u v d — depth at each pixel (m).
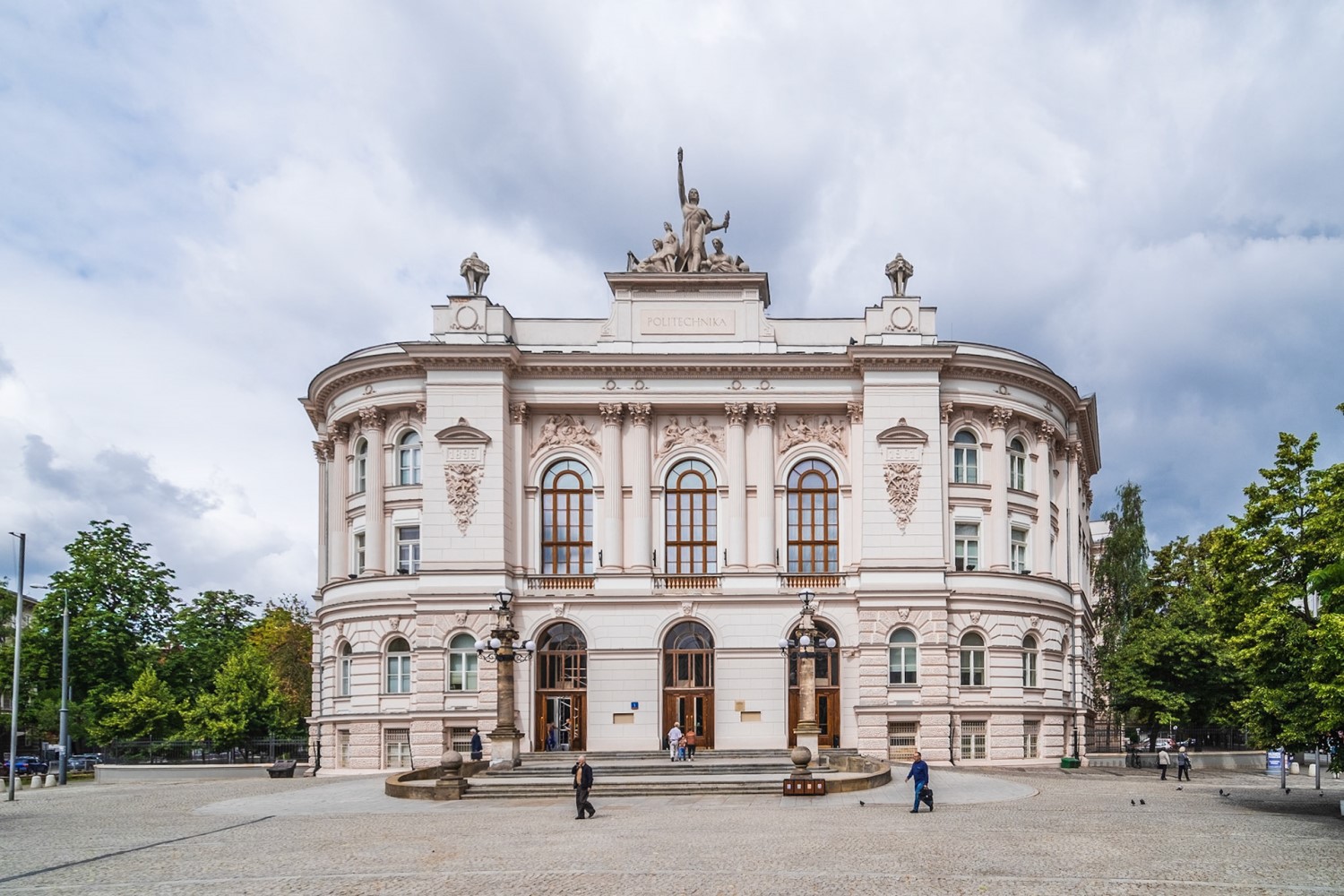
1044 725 65.44
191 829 36.53
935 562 63.56
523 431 66.25
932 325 66.38
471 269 67.69
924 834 32.06
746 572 64.69
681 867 26.44
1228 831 32.84
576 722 63.78
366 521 66.25
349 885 24.75
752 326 67.44
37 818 41.56
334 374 67.94
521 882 24.84
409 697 63.72
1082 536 85.25
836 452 66.94
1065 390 70.62
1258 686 40.91
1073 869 25.88
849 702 63.28
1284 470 41.56
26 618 120.25
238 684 82.44
